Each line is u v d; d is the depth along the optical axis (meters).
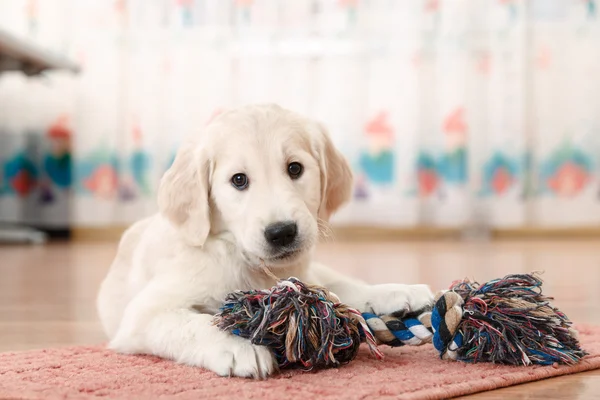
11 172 5.14
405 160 5.02
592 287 2.35
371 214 5.06
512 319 1.20
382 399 0.98
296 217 1.31
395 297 1.29
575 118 5.01
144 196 5.10
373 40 5.01
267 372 1.12
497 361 1.21
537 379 1.12
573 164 5.03
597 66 4.98
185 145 1.46
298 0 5.00
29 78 4.74
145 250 1.47
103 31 5.03
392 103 5.02
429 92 5.02
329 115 5.03
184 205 1.40
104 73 5.04
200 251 1.38
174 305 1.31
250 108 1.46
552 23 4.97
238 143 1.37
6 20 5.03
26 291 2.42
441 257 3.57
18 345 1.50
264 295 1.16
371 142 5.05
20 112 5.11
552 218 5.06
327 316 1.16
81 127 5.05
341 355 1.21
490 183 5.04
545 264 3.16
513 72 4.96
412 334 1.24
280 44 5.01
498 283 1.24
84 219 5.09
